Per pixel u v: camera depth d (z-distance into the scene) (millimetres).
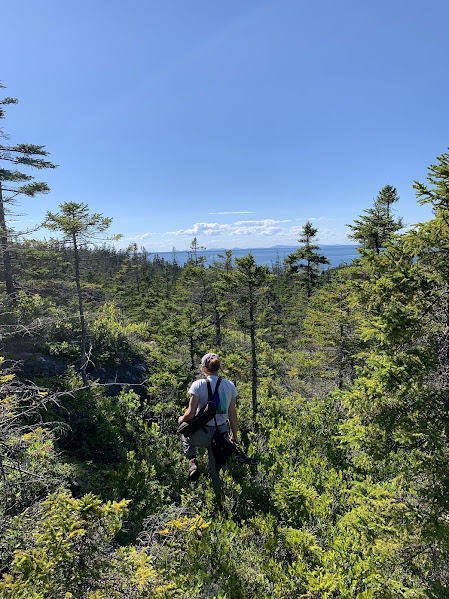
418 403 3443
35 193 12547
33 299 14414
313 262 34188
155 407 12992
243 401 14703
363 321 3994
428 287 3631
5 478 3514
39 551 2320
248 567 5020
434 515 3291
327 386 17375
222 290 14500
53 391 11680
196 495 6930
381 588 3504
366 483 4273
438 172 3402
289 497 6805
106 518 2551
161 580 2703
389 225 14695
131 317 29734
